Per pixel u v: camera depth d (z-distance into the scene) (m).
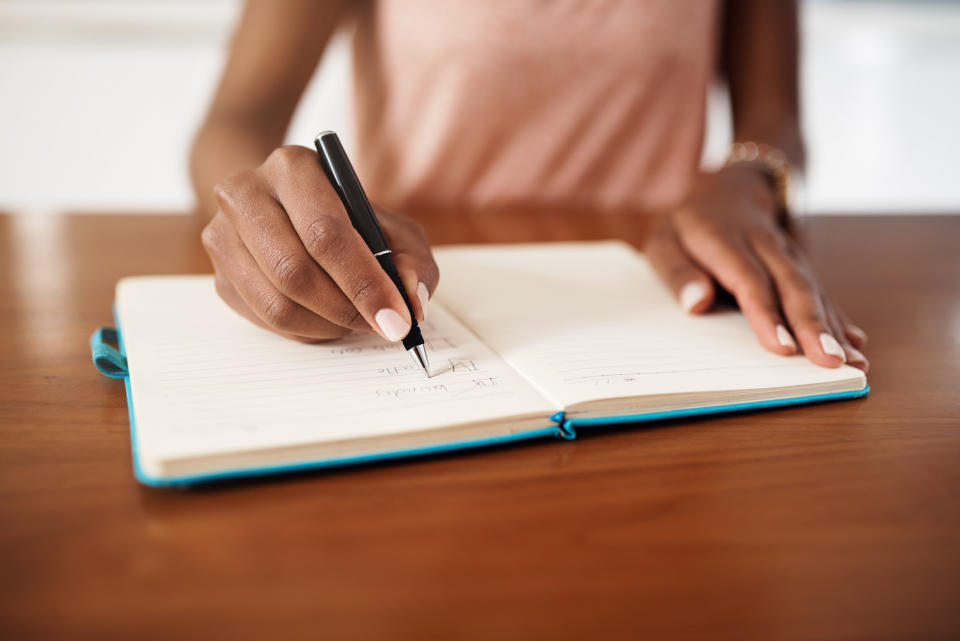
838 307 0.65
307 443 0.35
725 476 0.37
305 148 0.47
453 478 0.36
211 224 0.47
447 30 1.08
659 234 0.68
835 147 2.53
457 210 0.99
